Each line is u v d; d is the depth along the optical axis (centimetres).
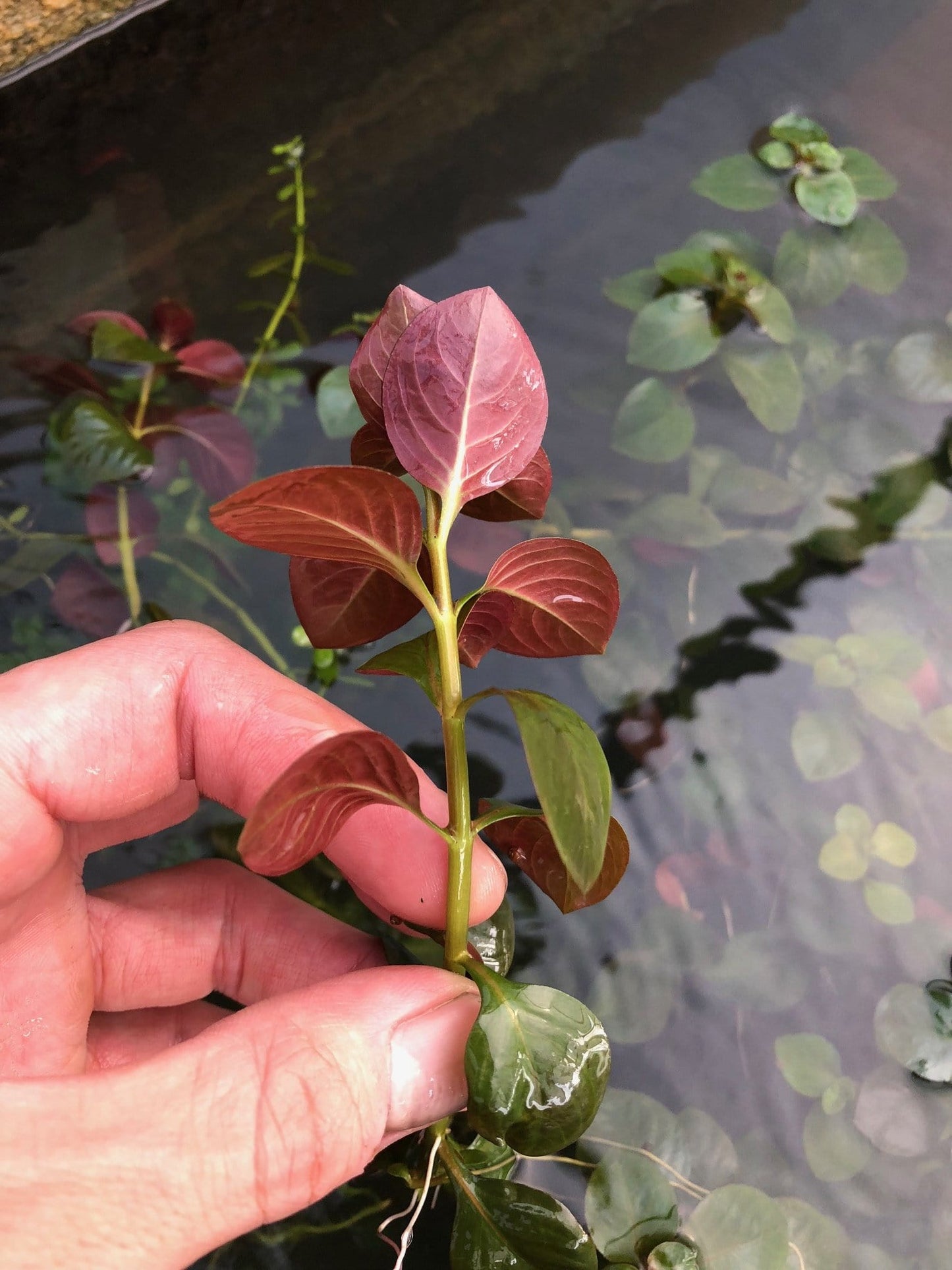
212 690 17
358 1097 14
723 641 21
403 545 12
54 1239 12
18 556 22
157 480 23
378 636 15
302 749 16
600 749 12
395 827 16
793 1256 16
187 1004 19
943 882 19
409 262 25
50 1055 17
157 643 17
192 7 28
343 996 14
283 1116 13
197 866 18
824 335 25
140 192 26
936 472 23
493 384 12
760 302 24
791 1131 17
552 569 13
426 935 17
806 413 24
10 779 15
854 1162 17
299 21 28
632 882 19
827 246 25
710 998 18
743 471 23
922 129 28
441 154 27
